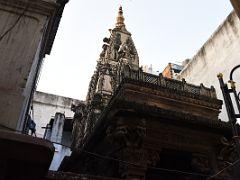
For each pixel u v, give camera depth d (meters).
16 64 7.10
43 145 4.35
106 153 15.45
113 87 23.02
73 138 23.94
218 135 15.50
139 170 12.88
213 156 15.16
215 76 23.97
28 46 7.51
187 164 16.31
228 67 22.58
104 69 25.20
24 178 4.63
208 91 18.69
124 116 13.68
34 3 8.14
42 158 4.45
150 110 13.92
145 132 13.95
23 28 7.77
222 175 14.10
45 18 8.19
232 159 14.59
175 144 14.81
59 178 9.27
